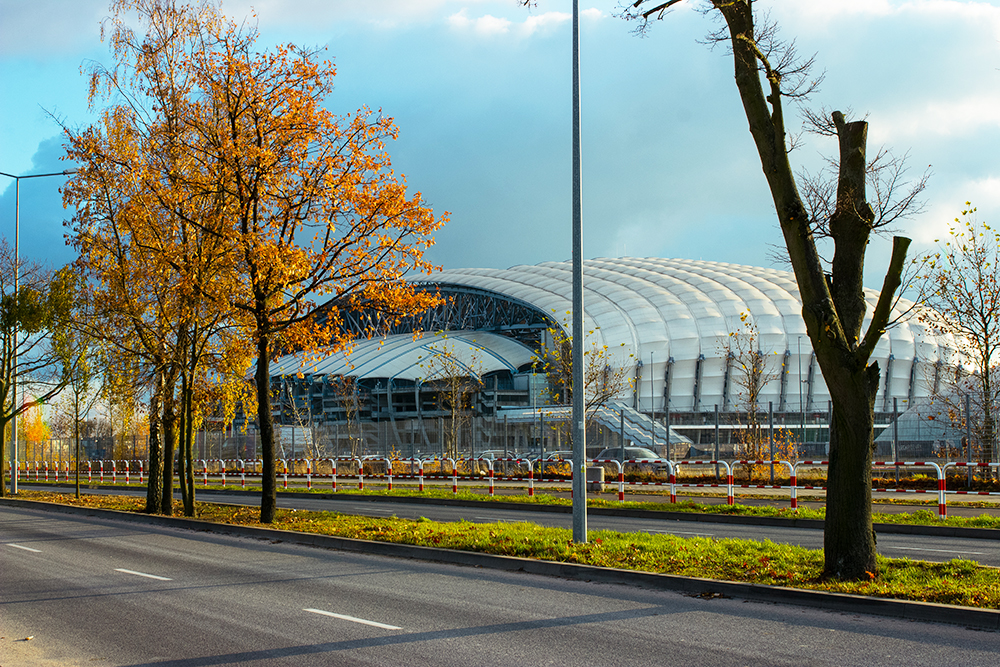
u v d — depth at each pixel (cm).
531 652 770
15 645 815
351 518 2086
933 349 7394
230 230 2122
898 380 7369
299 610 980
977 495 2709
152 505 2450
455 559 1407
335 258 2123
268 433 2125
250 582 1195
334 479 3309
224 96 2141
